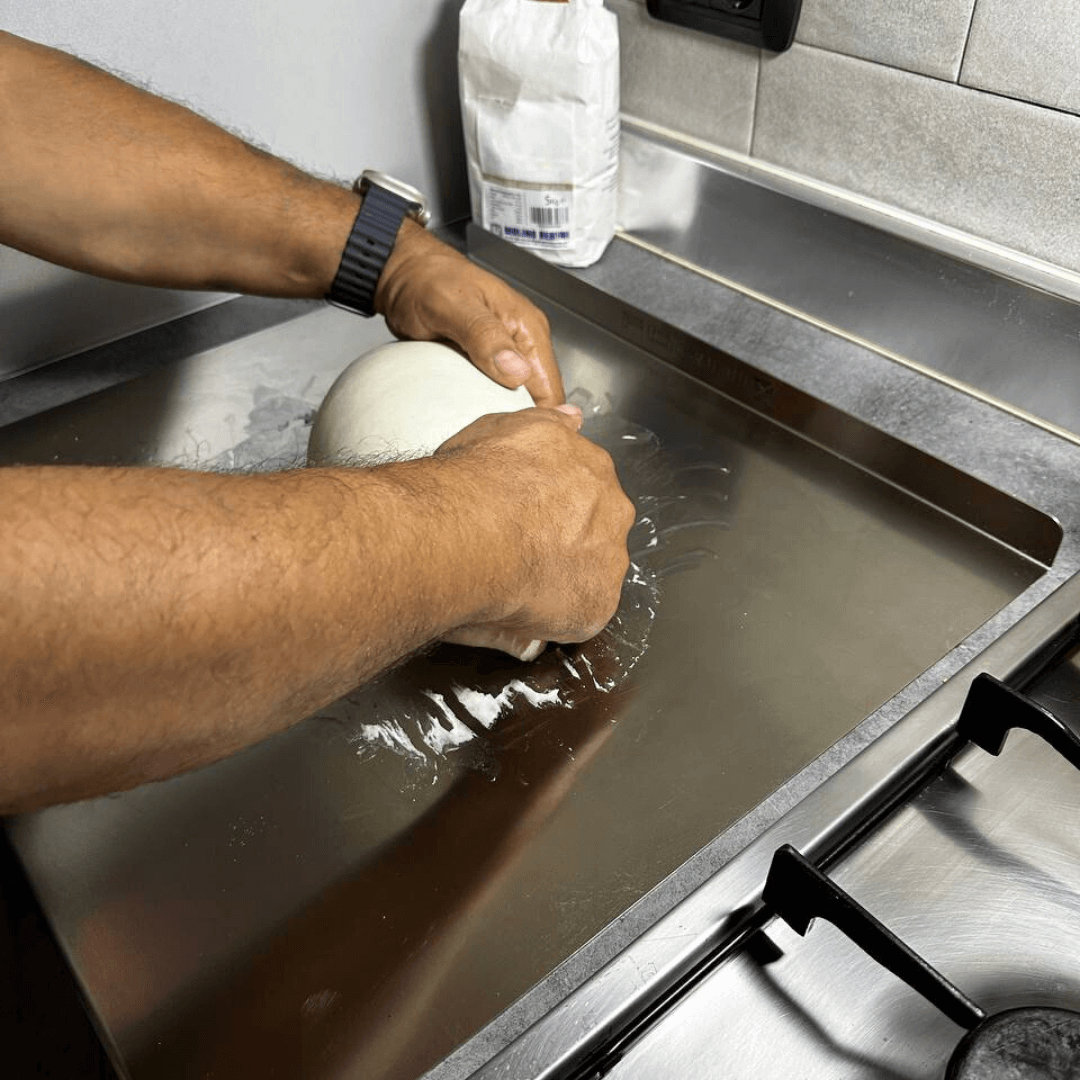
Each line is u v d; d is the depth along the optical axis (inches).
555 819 18.0
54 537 10.4
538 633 19.2
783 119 28.2
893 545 23.1
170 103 24.1
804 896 14.0
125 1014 15.5
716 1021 14.1
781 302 30.0
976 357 26.0
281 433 27.1
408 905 16.8
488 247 32.5
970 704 16.5
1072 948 14.6
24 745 10.7
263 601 11.7
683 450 26.3
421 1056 14.7
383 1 30.0
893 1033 13.9
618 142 30.5
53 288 28.9
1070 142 22.7
